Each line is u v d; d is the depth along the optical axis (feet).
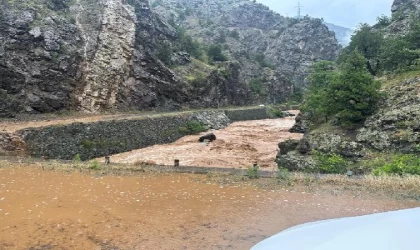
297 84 415.03
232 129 166.20
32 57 120.98
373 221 12.50
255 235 29.17
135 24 169.27
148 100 163.32
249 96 270.46
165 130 127.75
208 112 180.24
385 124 63.72
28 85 117.08
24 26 122.52
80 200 39.63
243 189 44.60
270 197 40.73
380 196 40.06
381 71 109.81
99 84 140.36
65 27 138.41
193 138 132.26
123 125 108.58
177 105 184.44
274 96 321.93
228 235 29.25
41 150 80.74
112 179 50.11
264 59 396.37
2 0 123.85
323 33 495.00
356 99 68.90
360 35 131.13
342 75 73.00
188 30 443.73
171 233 29.86
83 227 31.35
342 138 66.85
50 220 33.04
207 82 215.92
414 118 60.80
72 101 130.41
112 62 148.66
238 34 485.15
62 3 151.23
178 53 220.84
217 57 274.57
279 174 51.19
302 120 151.74
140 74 161.58
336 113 73.31
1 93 108.27
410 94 67.62
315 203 38.01
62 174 52.70
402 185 43.50
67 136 88.58
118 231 30.40
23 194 41.63
